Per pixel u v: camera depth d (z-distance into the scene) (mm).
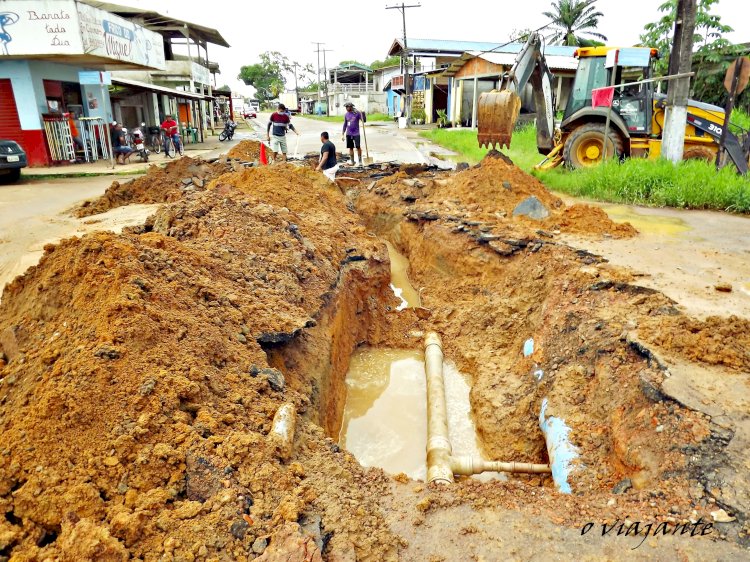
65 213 10594
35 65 17266
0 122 17453
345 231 9438
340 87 64500
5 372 4281
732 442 3859
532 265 8039
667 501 3572
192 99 31859
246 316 5227
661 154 13086
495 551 3215
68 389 3598
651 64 13719
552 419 5195
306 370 5484
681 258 7570
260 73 95812
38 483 3164
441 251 9500
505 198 10602
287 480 3496
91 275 4586
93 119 19531
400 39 43344
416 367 7648
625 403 4711
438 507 3604
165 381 3857
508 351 7273
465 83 32875
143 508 3111
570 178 13070
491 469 5270
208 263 5738
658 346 5020
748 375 4559
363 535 3264
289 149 22000
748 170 12750
